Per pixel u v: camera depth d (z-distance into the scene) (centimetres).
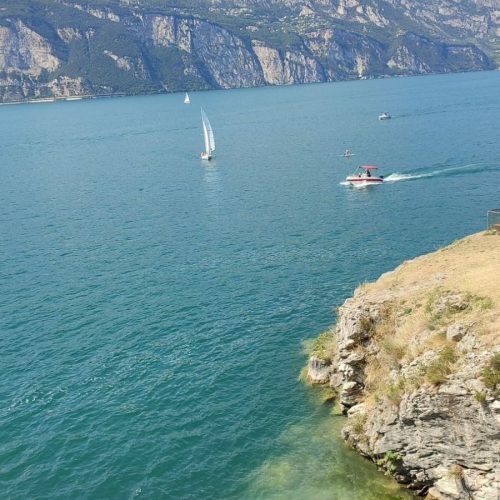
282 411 3625
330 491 2914
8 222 8631
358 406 3319
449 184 9094
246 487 3034
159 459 3294
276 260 6344
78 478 3189
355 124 17975
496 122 15375
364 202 8512
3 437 3553
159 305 5319
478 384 2431
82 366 4331
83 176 12256
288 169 11500
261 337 4609
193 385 3991
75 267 6500
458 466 2598
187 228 7831
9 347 4672
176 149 15650
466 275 3384
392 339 3241
